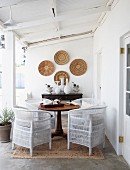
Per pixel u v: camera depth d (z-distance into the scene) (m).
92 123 3.23
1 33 4.47
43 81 6.86
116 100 3.40
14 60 4.56
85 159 3.07
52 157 3.13
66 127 4.97
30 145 3.18
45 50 6.83
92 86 6.77
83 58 6.78
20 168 2.78
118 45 3.26
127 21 2.77
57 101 4.45
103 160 3.05
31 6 3.51
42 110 3.52
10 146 3.62
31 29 5.00
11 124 3.94
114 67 3.54
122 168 2.79
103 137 3.50
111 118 3.78
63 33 5.96
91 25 5.64
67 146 3.60
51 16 4.14
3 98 4.47
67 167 2.81
